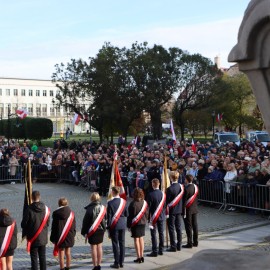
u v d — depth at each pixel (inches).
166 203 375.9
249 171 560.1
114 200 336.2
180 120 1740.9
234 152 882.8
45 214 309.6
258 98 153.6
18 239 443.2
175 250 377.7
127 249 396.2
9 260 300.2
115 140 1937.7
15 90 4409.5
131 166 706.2
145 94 1472.7
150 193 366.0
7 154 944.9
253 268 145.9
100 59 1451.8
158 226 367.2
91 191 770.2
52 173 907.4
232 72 2445.9
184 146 968.3
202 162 619.5
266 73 149.5
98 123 1499.8
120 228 333.7
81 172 828.6
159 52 1581.0
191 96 1678.2
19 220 534.9
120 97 1460.4
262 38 145.4
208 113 1818.4
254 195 529.3
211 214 545.0
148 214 367.2
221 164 596.1
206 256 158.6
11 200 686.5
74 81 1492.4
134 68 1450.5
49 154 964.0
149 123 2101.4
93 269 326.0
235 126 2063.2
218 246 389.7
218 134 1376.7
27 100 4458.7
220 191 574.2
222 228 465.7
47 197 709.9
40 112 4503.0
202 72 1636.3
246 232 444.5
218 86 1684.3
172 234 377.1
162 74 1486.2
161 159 710.5
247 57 147.9
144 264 344.5
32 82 4485.7
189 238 386.6
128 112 1453.0
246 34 146.3
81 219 534.6
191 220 387.9
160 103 1571.1
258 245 389.1
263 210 517.7
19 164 900.0
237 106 1959.9
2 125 2181.3
